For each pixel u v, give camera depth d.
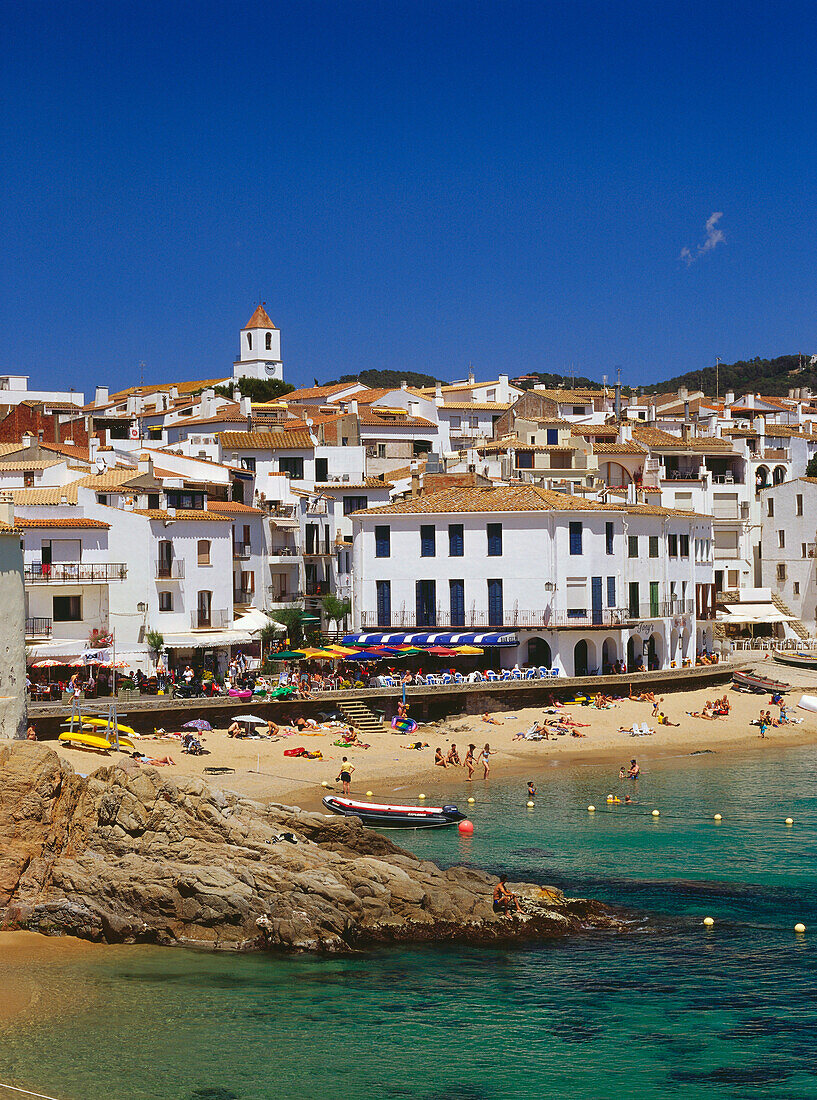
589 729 93.31
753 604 137.12
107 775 53.38
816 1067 37.75
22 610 66.44
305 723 86.19
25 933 48.06
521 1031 40.12
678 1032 40.09
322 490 128.75
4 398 186.00
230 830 51.19
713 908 52.03
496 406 191.50
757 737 95.25
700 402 195.75
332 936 46.91
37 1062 37.31
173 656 98.19
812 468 162.00
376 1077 37.00
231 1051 38.38
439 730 90.19
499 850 61.03
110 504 101.50
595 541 107.19
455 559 106.44
